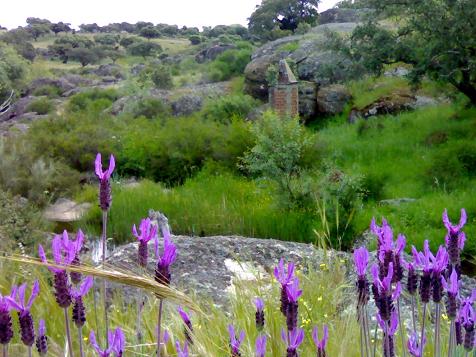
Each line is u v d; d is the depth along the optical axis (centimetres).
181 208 1498
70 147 2167
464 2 1608
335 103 2595
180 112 3108
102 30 13750
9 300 200
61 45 9412
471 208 1264
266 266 841
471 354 254
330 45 2084
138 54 9575
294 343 215
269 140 1516
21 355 314
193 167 2084
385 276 251
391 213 1295
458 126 1902
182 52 9300
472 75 1794
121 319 396
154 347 322
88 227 1451
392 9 1859
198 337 305
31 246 939
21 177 1700
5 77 4759
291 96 2436
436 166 1583
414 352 246
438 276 233
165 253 209
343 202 1296
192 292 659
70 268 187
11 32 9294
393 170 1675
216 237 936
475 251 1080
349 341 352
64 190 1817
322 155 1858
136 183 2039
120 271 211
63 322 382
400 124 2120
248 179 1939
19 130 3016
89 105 3812
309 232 1307
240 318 408
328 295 504
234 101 2855
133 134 2306
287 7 6862
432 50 1736
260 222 1375
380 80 2611
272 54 3161
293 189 1430
